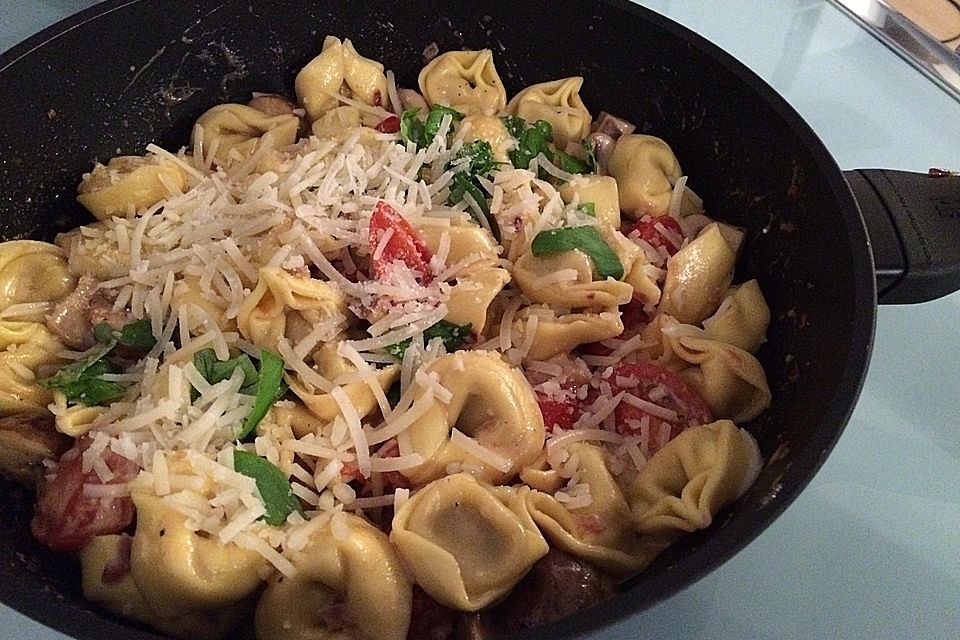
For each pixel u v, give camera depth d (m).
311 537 0.23
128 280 0.28
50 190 0.30
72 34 0.29
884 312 0.31
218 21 0.32
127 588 0.23
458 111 0.33
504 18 0.33
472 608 0.23
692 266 0.29
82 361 0.27
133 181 0.30
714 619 0.24
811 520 0.26
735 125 0.29
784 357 0.27
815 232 0.25
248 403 0.25
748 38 0.40
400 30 0.34
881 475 0.27
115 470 0.24
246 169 0.31
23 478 0.26
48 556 0.24
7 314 0.28
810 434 0.21
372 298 0.27
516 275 0.29
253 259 0.27
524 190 0.29
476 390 0.26
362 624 0.23
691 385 0.28
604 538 0.25
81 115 0.31
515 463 0.25
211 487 0.24
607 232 0.29
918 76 0.39
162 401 0.24
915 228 0.25
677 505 0.24
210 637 0.24
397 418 0.25
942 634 0.24
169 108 0.33
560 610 0.23
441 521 0.24
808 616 0.24
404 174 0.29
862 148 0.36
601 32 0.32
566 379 0.28
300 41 0.34
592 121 0.34
